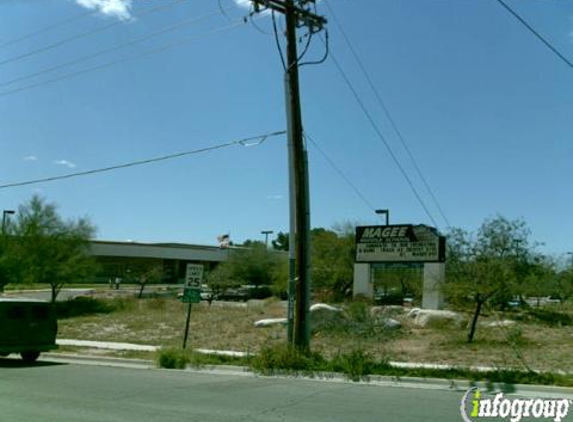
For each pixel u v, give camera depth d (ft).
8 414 32.42
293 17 57.62
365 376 48.49
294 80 57.52
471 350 64.34
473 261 81.51
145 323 97.14
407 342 71.10
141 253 294.87
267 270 223.71
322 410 34.83
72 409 34.17
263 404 36.63
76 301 127.54
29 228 123.03
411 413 34.24
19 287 161.68
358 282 116.47
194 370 54.44
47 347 59.82
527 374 46.21
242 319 100.73
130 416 32.37
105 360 61.21
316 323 77.97
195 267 64.13
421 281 131.54
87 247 136.77
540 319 97.09
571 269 132.87
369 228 116.47
